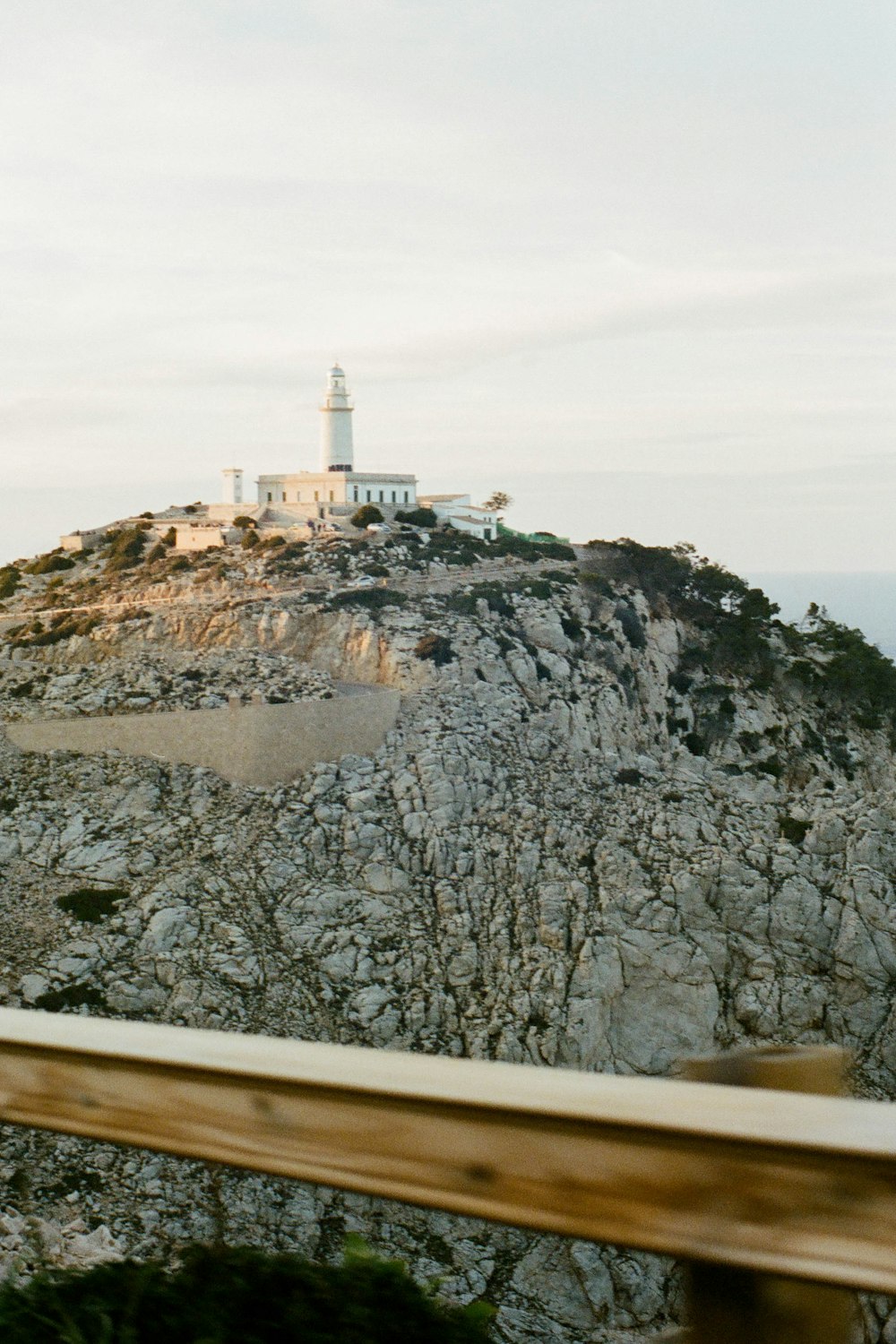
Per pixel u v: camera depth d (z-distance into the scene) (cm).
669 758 11006
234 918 7538
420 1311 619
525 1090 445
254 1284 624
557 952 7431
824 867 8356
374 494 15462
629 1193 432
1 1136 900
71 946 7262
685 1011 7356
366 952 7438
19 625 12206
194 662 10406
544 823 8444
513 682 10269
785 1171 407
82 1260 782
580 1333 3650
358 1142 477
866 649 12656
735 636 12288
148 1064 512
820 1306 430
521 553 13062
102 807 8444
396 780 8725
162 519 15975
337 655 10669
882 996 7594
